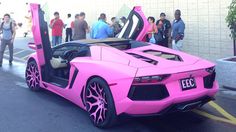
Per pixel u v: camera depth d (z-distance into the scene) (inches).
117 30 474.6
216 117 225.5
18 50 591.8
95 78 206.2
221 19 404.2
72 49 259.4
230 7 312.0
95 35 410.6
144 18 291.0
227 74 294.0
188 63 204.7
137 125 210.7
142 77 183.9
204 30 425.7
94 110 212.1
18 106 253.0
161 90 187.9
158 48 236.1
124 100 186.4
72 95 232.8
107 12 589.6
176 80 191.6
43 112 238.5
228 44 399.5
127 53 220.4
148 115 189.0
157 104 184.4
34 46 294.7
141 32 292.0
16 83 331.0
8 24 445.1
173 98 186.9
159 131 201.6
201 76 203.6
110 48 219.8
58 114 233.9
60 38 603.5
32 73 294.7
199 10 428.5
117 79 190.5
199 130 202.2
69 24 626.8
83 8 657.6
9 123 217.2
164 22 446.9
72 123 216.1
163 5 475.8
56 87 253.0
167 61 204.5
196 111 237.9
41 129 206.5
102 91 202.5
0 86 319.0
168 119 221.5
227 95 277.1
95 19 625.3
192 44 442.9
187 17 444.5
